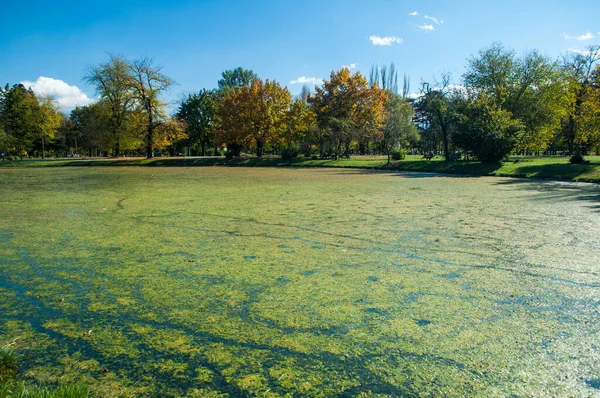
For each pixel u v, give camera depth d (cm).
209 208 1103
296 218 945
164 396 282
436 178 2178
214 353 341
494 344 351
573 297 455
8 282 520
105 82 4347
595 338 360
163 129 4488
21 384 283
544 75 3142
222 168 3547
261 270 560
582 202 1184
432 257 617
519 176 2208
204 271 558
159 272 555
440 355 334
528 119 3177
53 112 5169
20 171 3130
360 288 488
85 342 361
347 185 1767
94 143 5006
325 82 4284
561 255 622
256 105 4381
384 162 3441
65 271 562
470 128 2678
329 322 397
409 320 400
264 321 400
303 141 4741
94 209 1101
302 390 289
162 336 371
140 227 855
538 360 325
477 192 1458
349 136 4094
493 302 443
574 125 3859
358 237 751
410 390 288
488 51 3222
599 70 2703
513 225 851
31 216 995
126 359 332
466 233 778
